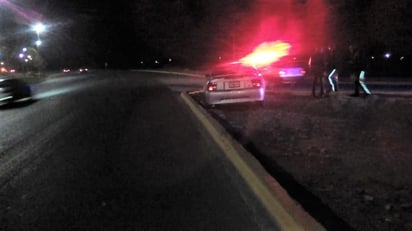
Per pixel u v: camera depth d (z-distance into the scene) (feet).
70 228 17.53
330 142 29.19
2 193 22.62
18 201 21.18
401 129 31.50
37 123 48.75
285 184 20.75
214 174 24.47
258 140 31.76
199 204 19.66
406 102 44.34
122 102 69.67
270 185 19.81
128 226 17.46
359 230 15.44
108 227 17.44
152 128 41.32
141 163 27.58
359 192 19.31
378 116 37.50
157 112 53.62
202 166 26.32
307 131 33.71
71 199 21.08
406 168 22.07
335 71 56.39
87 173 25.71
